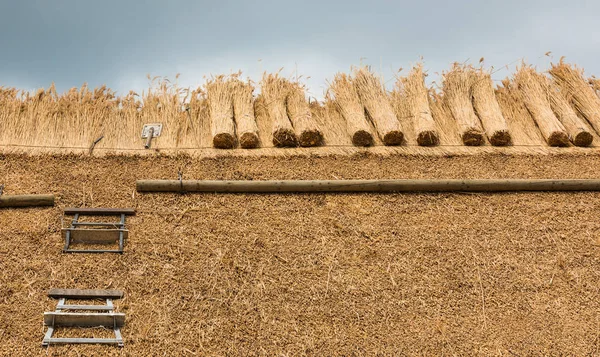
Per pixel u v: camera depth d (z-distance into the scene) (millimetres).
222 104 7027
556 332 4984
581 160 6855
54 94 6984
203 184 6082
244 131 6703
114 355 4570
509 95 7578
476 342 4867
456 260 5539
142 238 5516
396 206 6105
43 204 5773
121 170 6297
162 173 6270
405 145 6902
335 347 4750
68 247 5359
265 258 5422
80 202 5844
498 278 5406
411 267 5445
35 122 6680
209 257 5387
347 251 5559
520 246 5730
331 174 6383
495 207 6180
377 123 7016
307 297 5109
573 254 5703
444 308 5117
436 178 6391
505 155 6863
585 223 6062
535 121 7320
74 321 4730
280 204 6031
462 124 7039
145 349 4625
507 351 4812
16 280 5008
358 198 6176
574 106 7555
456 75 7527
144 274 5184
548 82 7570
